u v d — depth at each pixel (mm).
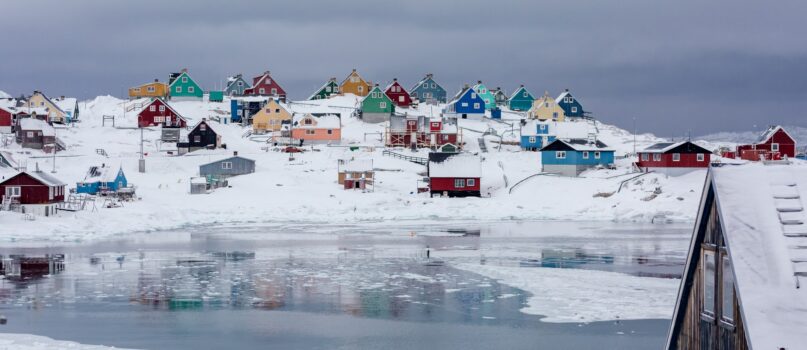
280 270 53031
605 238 71750
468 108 155000
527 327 36562
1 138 121188
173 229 80625
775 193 16078
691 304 19547
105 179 97125
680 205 92062
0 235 69562
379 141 134875
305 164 116750
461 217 93438
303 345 33781
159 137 133000
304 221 89312
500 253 61406
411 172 115562
